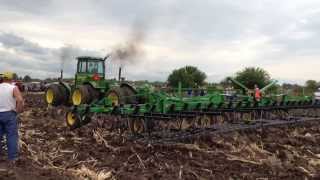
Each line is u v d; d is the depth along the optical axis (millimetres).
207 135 12711
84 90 18406
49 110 19703
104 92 18609
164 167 9180
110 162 9430
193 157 10438
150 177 8328
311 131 16938
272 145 12781
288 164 10289
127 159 9812
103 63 20656
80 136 12922
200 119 14266
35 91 45562
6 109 8867
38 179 7523
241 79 33344
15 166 8398
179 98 13281
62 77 21734
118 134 12859
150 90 15227
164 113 12523
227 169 9398
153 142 11547
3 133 9117
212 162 10008
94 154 10273
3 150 9898
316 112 21891
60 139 12250
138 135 12414
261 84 33094
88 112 13766
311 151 12375
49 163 9094
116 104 14180
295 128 16938
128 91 15961
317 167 10281
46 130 14047
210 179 8477
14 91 8883
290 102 19766
